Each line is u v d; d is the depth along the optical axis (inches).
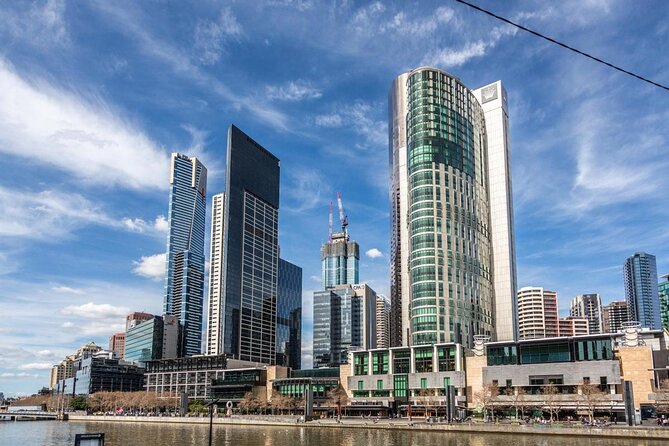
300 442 5885.8
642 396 7342.5
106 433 7549.2
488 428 6456.7
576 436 5816.9
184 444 5890.8
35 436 7539.4
